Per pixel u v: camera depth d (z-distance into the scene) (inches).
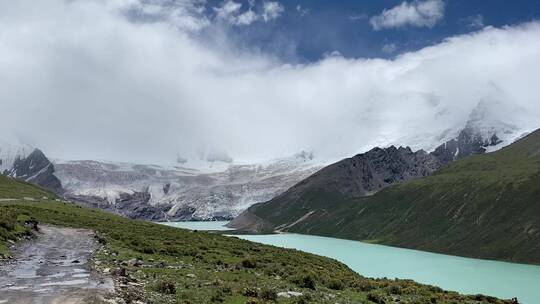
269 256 3157.0
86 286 1467.8
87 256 2276.1
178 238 3599.9
